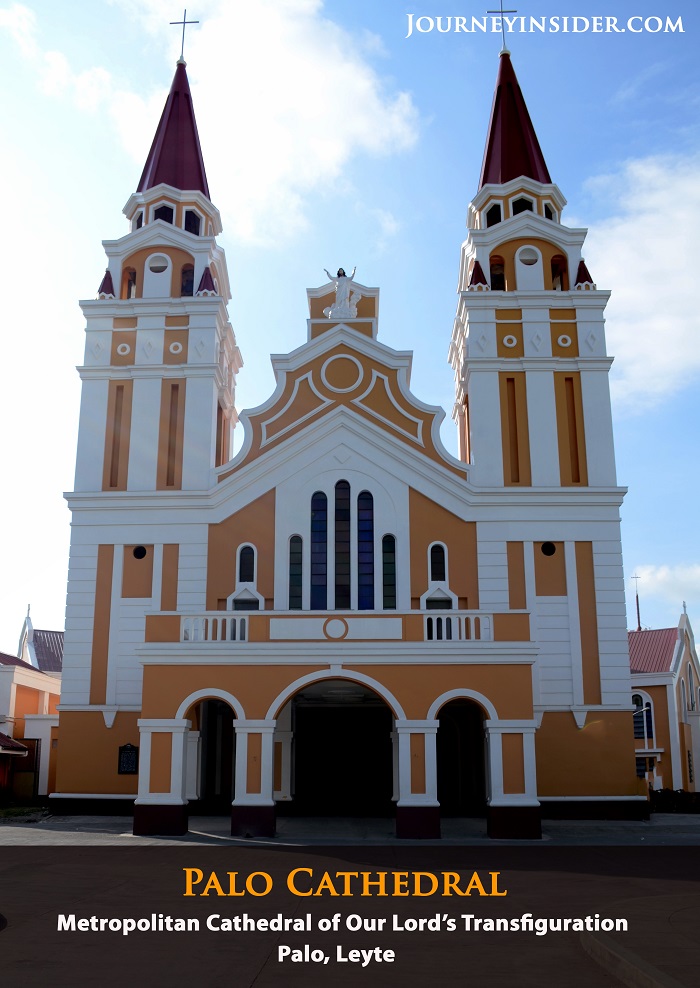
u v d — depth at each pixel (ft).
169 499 108.47
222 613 84.64
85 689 104.88
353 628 83.05
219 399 122.52
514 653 80.79
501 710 79.87
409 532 105.81
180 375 114.11
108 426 113.70
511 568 105.29
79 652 105.91
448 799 106.22
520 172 124.77
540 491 107.04
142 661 82.28
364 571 105.09
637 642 188.85
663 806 132.46
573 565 105.60
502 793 78.28
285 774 102.12
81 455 112.57
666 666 178.81
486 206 124.26
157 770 80.23
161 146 130.31
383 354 112.47
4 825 90.22
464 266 126.52
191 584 106.01
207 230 128.36
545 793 99.66
